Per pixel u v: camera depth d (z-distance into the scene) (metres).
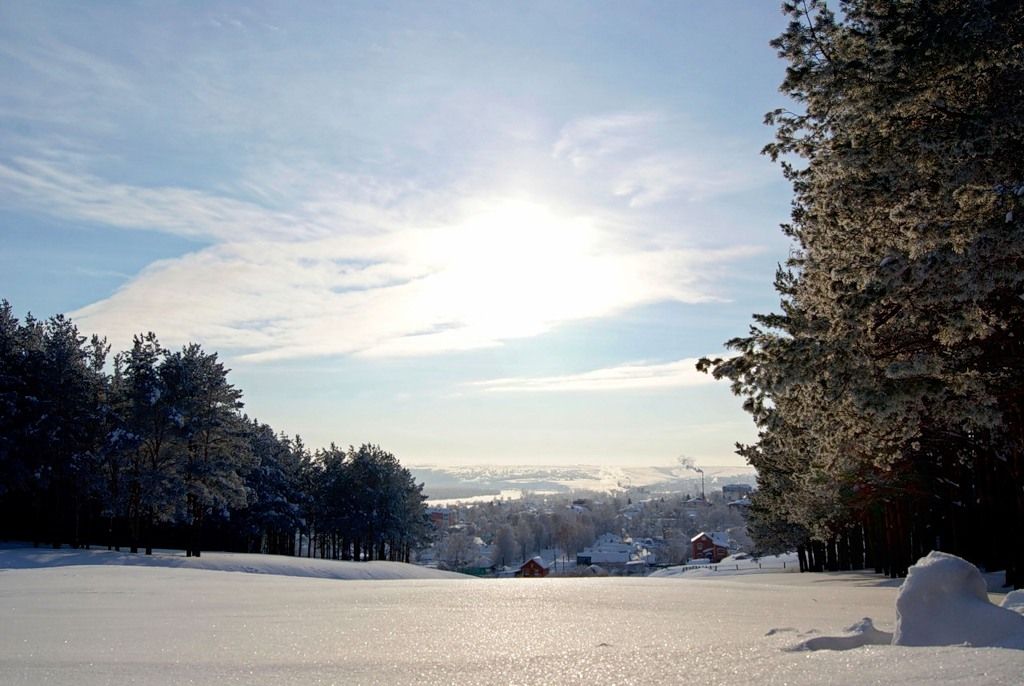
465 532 188.25
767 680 5.18
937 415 13.95
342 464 86.12
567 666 6.44
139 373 55.75
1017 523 18.97
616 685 5.46
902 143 13.06
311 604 14.34
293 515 76.94
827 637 6.67
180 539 76.31
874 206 13.65
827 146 15.44
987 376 13.84
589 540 188.75
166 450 56.66
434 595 16.50
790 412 15.71
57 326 57.91
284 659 7.32
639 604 14.04
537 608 13.23
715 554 144.62
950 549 36.94
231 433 59.69
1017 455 18.34
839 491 29.23
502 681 5.91
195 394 57.47
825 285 14.20
